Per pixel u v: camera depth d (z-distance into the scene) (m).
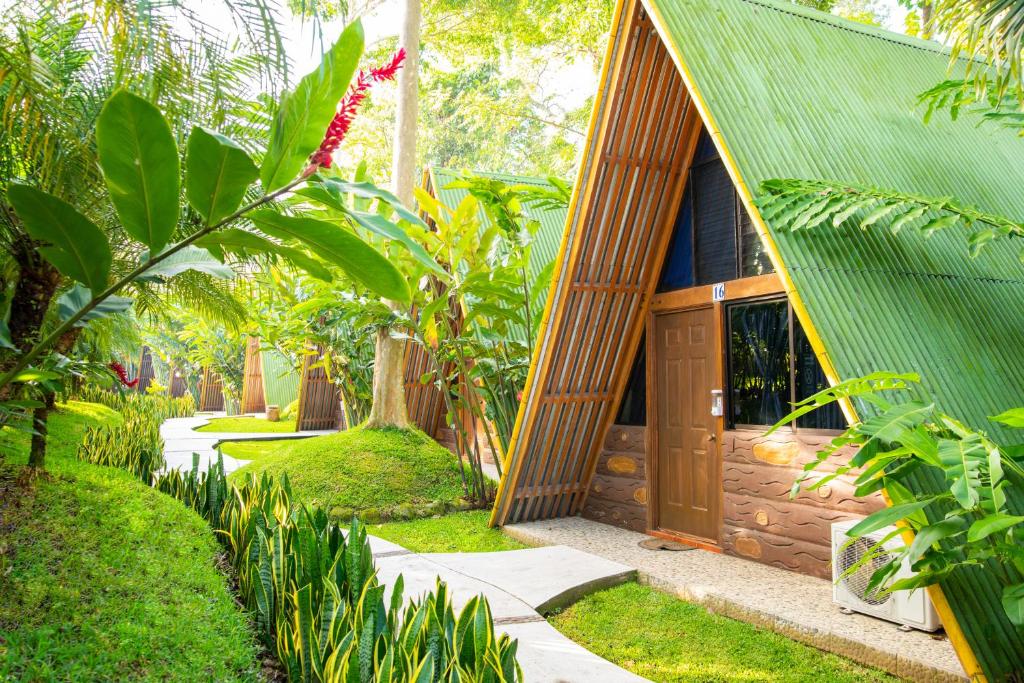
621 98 6.30
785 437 5.80
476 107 23.11
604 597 5.43
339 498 8.55
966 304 5.00
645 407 7.34
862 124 6.05
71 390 9.52
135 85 2.88
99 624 2.89
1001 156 6.80
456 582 5.45
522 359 8.94
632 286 7.16
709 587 5.28
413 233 8.15
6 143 3.69
